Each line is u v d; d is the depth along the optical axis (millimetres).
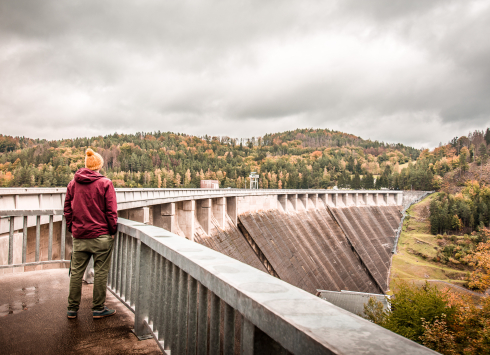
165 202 26688
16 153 187875
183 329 3352
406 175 190250
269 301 1880
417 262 95938
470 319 23016
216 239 38719
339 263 66000
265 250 47156
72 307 5363
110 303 6105
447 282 87125
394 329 25391
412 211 133375
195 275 2910
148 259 4789
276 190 65250
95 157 5387
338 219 83188
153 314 4305
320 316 1652
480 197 139875
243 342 2105
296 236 60344
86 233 5188
